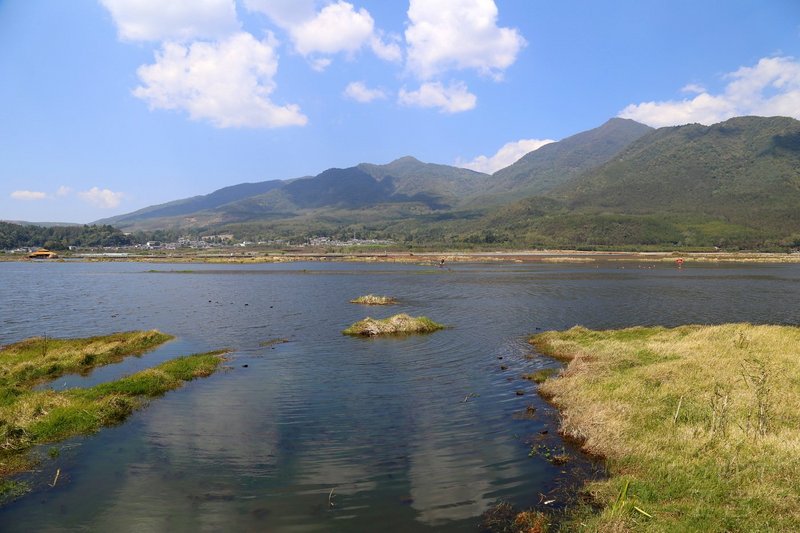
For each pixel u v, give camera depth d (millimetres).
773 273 113188
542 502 13266
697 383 21125
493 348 35156
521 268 137250
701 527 10812
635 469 14398
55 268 154375
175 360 30891
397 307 58844
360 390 24609
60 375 29016
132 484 14680
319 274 120562
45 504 13562
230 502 13594
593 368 25875
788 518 10844
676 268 133000
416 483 14602
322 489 14305
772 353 25891
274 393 24188
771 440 14734
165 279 107250
